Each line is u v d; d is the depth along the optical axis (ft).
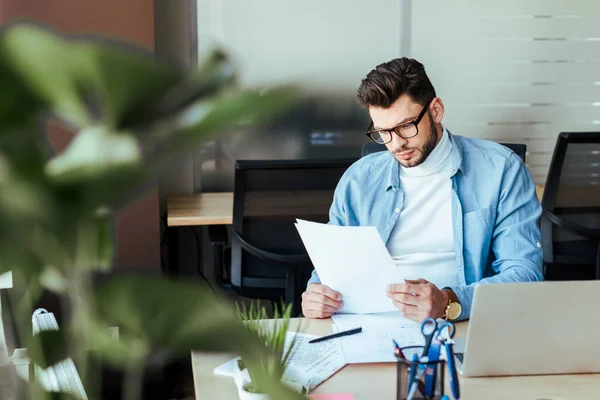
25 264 1.52
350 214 7.77
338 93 12.97
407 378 4.36
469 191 7.49
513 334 4.86
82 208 1.44
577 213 11.35
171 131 1.34
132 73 1.24
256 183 10.11
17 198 1.40
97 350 1.61
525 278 6.86
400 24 12.96
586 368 5.04
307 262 10.23
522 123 13.57
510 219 7.39
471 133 13.53
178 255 12.71
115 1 10.65
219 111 1.32
